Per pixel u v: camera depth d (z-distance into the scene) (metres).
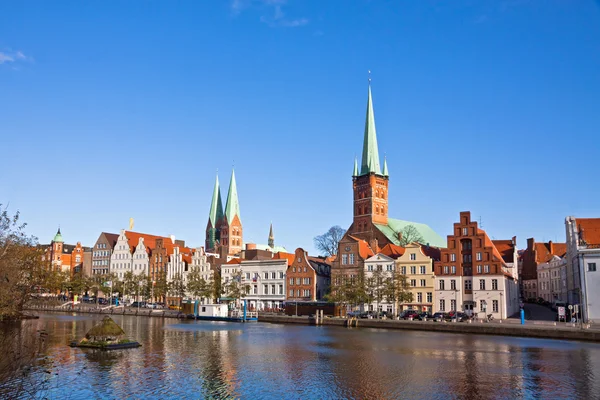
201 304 151.62
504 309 129.50
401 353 74.75
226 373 60.72
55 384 54.62
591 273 111.50
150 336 96.44
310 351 76.81
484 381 57.00
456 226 137.25
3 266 87.00
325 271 167.25
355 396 51.22
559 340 88.88
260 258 181.00
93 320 132.75
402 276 129.12
